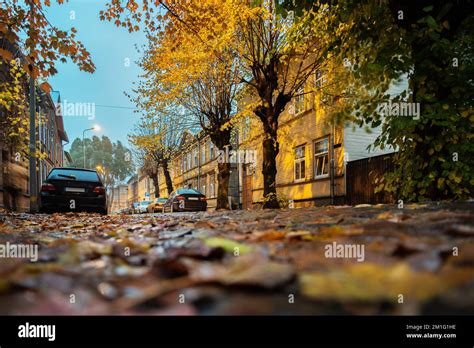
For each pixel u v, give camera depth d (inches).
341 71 289.7
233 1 409.4
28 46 214.2
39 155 521.3
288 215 205.5
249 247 73.0
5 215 331.6
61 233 158.4
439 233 78.6
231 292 38.6
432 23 193.9
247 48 497.4
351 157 537.0
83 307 34.7
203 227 157.9
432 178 224.2
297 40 393.1
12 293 40.2
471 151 227.9
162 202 1174.3
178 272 48.6
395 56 230.7
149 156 1531.7
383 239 74.3
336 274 40.9
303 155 665.0
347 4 246.7
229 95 671.1
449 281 35.6
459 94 222.8
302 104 633.6
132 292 41.3
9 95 450.9
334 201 559.5
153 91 626.8
